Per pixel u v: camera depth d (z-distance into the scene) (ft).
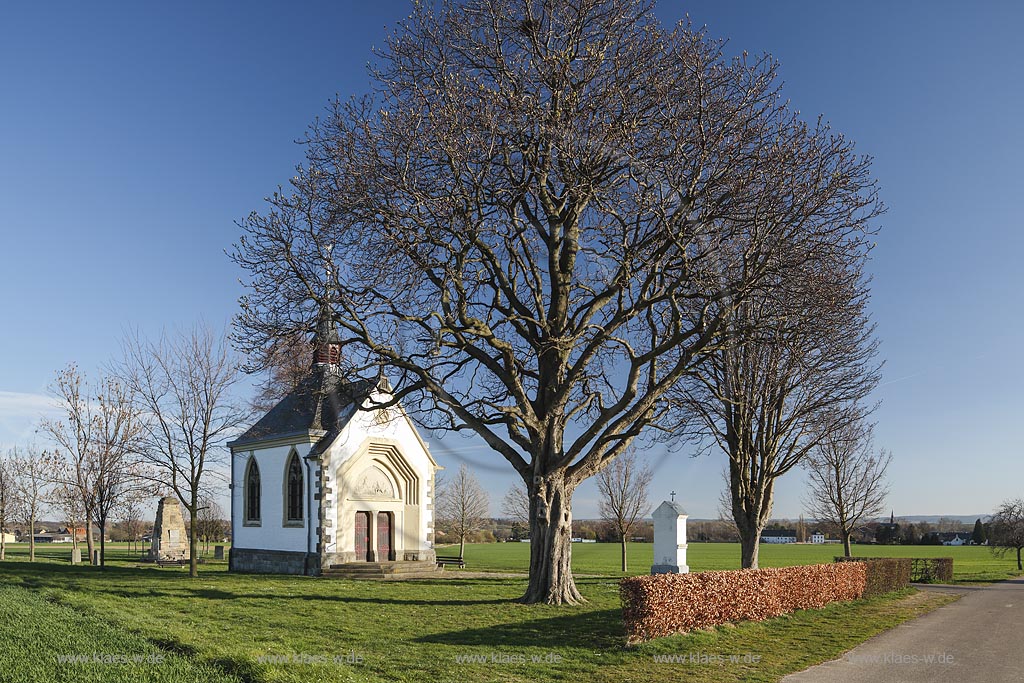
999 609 83.25
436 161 70.69
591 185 68.85
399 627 57.72
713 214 67.21
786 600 69.92
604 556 210.79
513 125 70.44
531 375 80.53
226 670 37.11
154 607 64.03
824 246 69.15
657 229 71.05
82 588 76.59
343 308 73.67
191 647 41.39
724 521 169.48
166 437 98.84
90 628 46.52
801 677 43.78
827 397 96.63
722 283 70.08
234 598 73.26
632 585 52.16
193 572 96.32
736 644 53.57
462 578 105.29
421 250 72.74
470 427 78.64
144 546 253.65
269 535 122.31
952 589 115.14
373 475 119.44
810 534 355.15
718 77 67.87
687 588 56.08
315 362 78.89
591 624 59.06
